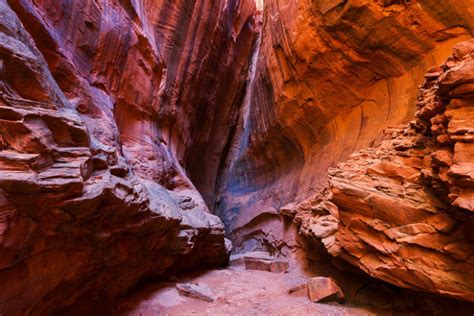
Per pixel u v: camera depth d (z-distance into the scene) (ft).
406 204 15.61
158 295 23.48
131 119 34.78
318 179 37.86
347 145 34.42
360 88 33.83
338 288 21.85
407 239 15.17
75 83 24.44
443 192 13.80
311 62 35.99
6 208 10.50
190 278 30.78
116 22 31.86
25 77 13.12
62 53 23.52
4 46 12.12
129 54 33.78
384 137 25.22
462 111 11.95
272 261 37.17
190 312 20.93
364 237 17.87
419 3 25.03
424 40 26.13
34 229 11.93
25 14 20.51
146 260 23.02
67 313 16.30
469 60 12.23
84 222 14.51
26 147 11.75
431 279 14.01
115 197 15.48
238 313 20.72
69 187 12.53
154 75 38.50
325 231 25.13
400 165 17.75
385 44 28.60
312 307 20.43
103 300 19.24
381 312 18.97
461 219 13.12
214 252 36.47
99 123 25.20
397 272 15.76
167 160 38.04
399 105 28.35
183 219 28.60
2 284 10.85
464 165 11.30
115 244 18.34
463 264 13.34
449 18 24.21
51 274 13.46
